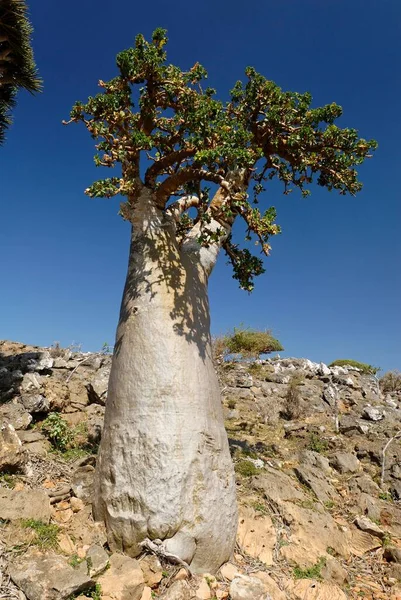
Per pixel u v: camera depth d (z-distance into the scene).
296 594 4.56
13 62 8.30
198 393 5.02
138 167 5.76
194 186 6.24
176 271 5.49
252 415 9.83
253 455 7.45
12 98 8.80
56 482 5.54
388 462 7.93
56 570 3.78
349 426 9.37
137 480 4.55
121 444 4.76
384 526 6.40
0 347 11.13
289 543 5.31
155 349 5.02
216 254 6.16
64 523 4.67
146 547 4.36
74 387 8.36
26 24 8.05
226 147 5.05
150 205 5.75
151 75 5.62
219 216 5.49
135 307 5.30
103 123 5.46
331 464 7.85
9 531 4.19
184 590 4.01
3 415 6.84
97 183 5.04
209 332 5.59
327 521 5.84
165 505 4.42
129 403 4.89
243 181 6.04
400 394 12.70
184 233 6.75
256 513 5.48
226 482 4.90
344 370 13.62
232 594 4.09
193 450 4.72
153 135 5.91
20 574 3.69
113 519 4.53
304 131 5.92
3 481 5.18
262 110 6.29
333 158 6.28
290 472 7.20
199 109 5.32
